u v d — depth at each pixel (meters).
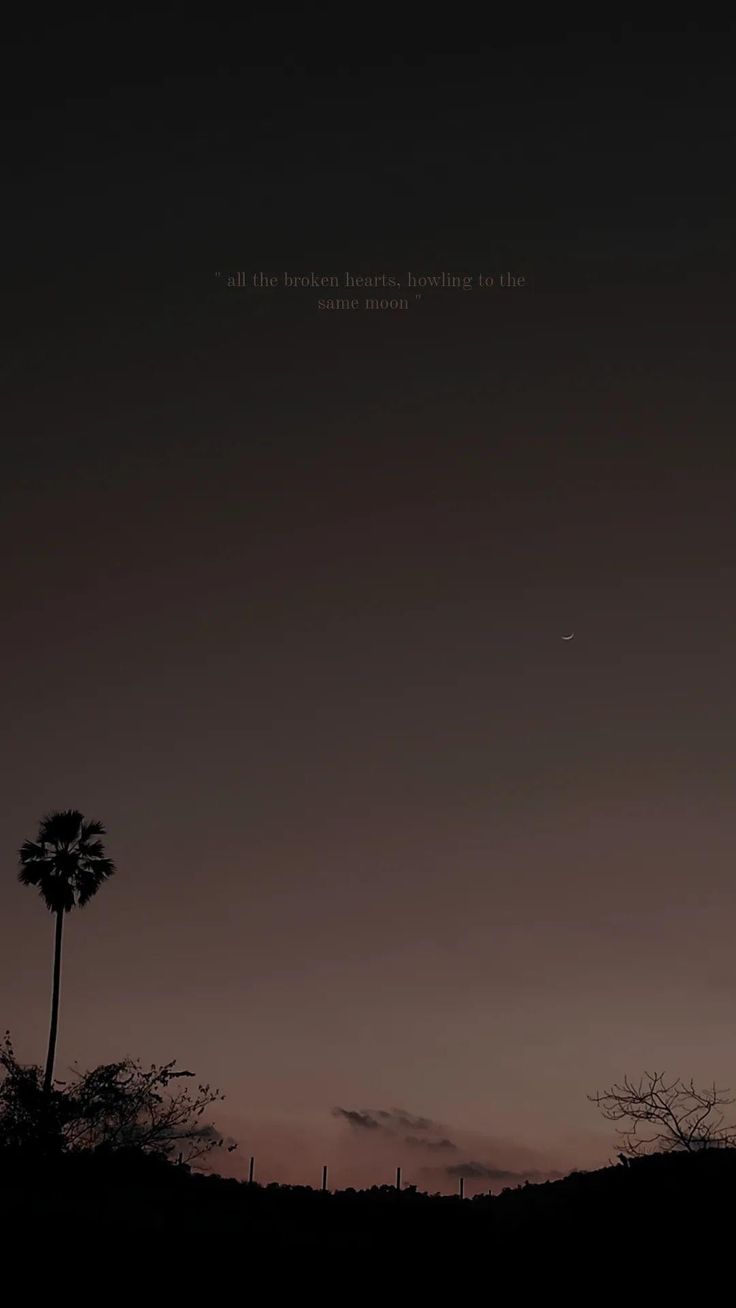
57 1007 66.06
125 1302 35.56
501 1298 38.28
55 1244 39.59
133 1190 50.59
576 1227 44.22
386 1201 55.12
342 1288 38.81
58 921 69.69
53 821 71.06
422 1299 38.12
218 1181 56.12
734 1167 43.31
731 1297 36.97
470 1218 48.66
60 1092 52.12
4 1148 50.69
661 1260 40.22
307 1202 53.78
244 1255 41.22
